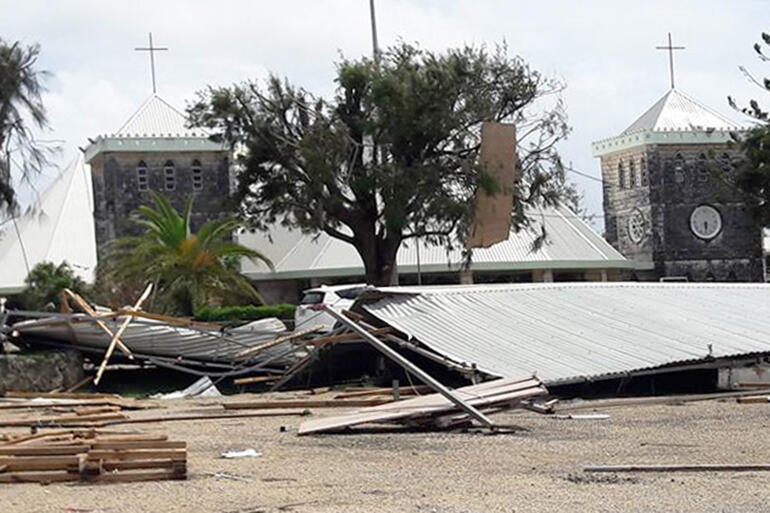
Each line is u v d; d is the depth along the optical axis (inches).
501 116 2287.2
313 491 577.0
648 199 3469.5
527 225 2378.2
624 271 3388.3
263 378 1446.9
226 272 2188.7
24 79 1680.6
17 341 1588.3
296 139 2287.2
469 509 515.5
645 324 1314.0
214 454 748.6
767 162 2687.0
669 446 749.3
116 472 616.4
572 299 1428.4
